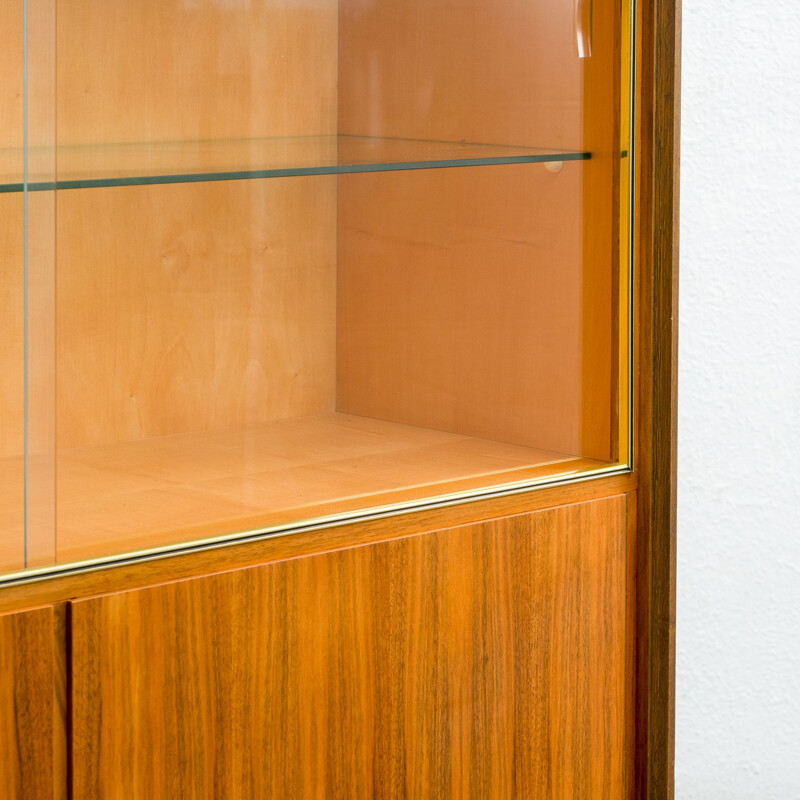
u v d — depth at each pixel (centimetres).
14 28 70
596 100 94
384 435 89
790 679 121
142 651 73
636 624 98
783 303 115
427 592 85
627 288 95
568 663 94
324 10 86
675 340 94
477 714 89
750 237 112
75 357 74
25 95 70
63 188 73
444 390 91
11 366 70
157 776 74
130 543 74
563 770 94
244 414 83
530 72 93
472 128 91
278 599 78
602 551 95
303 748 80
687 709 114
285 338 85
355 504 83
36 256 71
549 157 94
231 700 77
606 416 96
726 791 119
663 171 92
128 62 76
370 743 83
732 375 112
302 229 87
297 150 86
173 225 79
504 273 93
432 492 87
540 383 94
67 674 71
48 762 70
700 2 105
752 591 117
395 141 89
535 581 91
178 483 78
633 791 100
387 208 90
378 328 89
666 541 96
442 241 92
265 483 82
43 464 72
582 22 93
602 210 95
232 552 76
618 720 98
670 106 91
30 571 70
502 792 91
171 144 79
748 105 110
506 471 92
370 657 83
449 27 90
